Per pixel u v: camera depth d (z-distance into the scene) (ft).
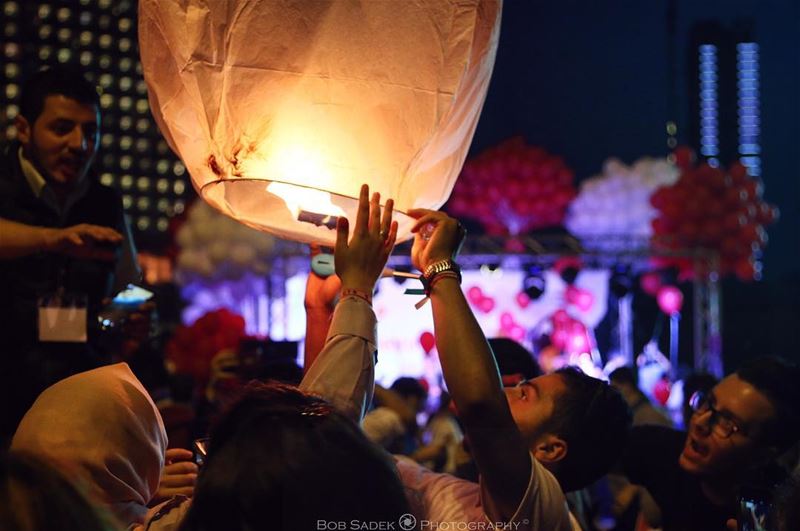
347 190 6.62
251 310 34.99
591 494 13.00
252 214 7.00
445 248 6.45
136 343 11.41
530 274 43.70
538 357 34.32
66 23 37.96
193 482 6.93
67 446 5.74
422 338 38.55
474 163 40.57
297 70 6.52
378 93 6.57
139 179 42.68
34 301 9.37
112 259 9.33
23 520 3.59
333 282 7.52
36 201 9.38
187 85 6.58
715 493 9.49
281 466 4.17
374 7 6.55
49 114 9.23
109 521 3.78
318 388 6.00
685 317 52.13
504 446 6.10
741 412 9.04
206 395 14.35
